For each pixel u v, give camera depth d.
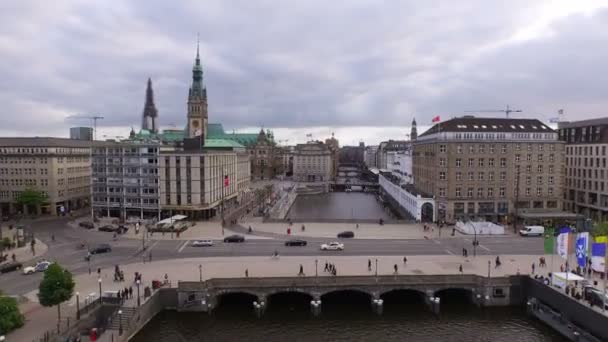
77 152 153.12
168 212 128.00
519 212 117.88
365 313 69.44
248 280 69.25
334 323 65.94
